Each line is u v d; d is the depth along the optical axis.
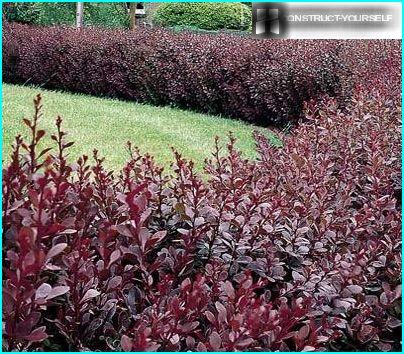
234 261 2.27
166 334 1.73
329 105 6.18
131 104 11.45
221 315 1.72
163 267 2.22
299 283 2.23
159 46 11.48
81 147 7.51
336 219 2.75
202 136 8.77
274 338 1.75
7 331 1.62
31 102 10.19
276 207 2.45
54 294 1.66
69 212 2.29
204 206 2.43
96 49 12.27
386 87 6.20
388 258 2.60
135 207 1.94
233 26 22.16
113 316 2.04
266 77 9.71
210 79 10.77
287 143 4.40
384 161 3.88
